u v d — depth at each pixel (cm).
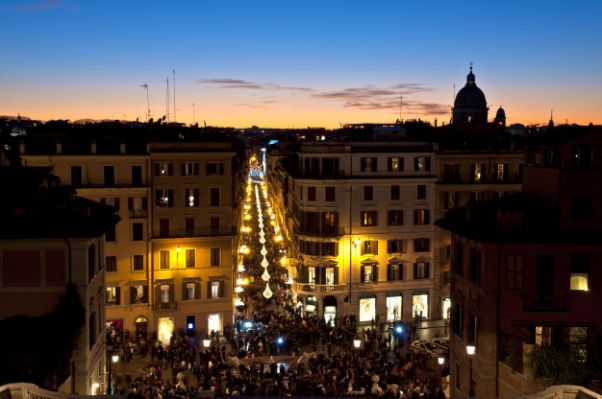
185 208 7806
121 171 7619
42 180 4956
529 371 3950
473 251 4534
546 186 4638
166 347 6988
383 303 8456
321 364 5447
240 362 5559
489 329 4275
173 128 8919
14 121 14538
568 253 4241
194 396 4528
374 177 8356
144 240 7681
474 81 18738
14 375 3875
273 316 7638
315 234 8306
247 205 13550
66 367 4209
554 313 4225
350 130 10481
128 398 3531
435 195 8562
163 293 7750
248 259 10825
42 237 4266
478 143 8906
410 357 5859
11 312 4312
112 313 7569
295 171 9262
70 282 4319
